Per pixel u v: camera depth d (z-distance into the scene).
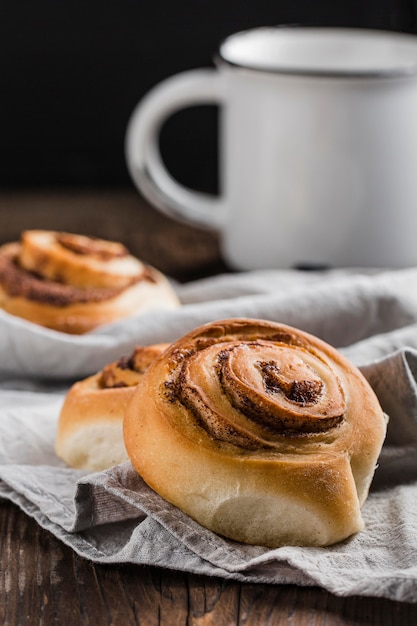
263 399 0.40
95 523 0.41
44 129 0.76
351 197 0.60
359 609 0.38
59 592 0.39
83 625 0.38
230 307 0.51
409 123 0.59
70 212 0.70
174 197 0.64
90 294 0.53
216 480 0.39
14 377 0.51
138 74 0.76
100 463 0.43
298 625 0.37
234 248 0.63
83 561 0.40
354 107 0.59
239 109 0.61
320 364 0.41
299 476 0.39
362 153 0.59
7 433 0.45
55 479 0.42
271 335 0.42
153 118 0.63
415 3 0.74
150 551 0.39
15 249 0.56
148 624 0.38
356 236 0.60
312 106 0.59
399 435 0.43
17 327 0.50
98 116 0.76
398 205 0.60
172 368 0.41
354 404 0.41
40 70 0.75
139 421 0.40
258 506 0.39
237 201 0.62
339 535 0.39
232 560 0.39
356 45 0.63
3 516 0.42
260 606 0.38
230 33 0.75
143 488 0.40
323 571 0.38
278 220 0.61
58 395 0.50
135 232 0.68
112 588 0.39
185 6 0.74
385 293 0.52
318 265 0.61
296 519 0.39
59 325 0.52
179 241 0.67
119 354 0.50
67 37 0.74
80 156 0.77
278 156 0.60
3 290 0.53
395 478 0.43
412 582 0.37
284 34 0.63
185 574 0.39
